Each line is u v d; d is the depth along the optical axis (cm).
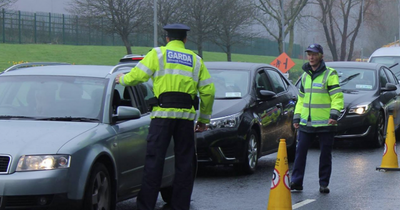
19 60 4700
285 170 802
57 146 663
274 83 1291
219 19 4494
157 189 727
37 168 644
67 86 804
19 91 805
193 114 731
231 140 1102
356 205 880
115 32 4356
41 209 643
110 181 732
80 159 669
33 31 5828
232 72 1236
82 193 663
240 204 894
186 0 4366
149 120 843
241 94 1177
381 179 1102
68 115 763
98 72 838
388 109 1636
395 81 1811
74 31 6188
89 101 780
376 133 1557
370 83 1634
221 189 1013
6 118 764
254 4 5175
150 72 714
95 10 4328
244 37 5162
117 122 774
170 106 715
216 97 1173
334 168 1234
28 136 680
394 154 1212
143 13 4300
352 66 1705
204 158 1108
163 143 721
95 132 718
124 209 873
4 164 645
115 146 739
